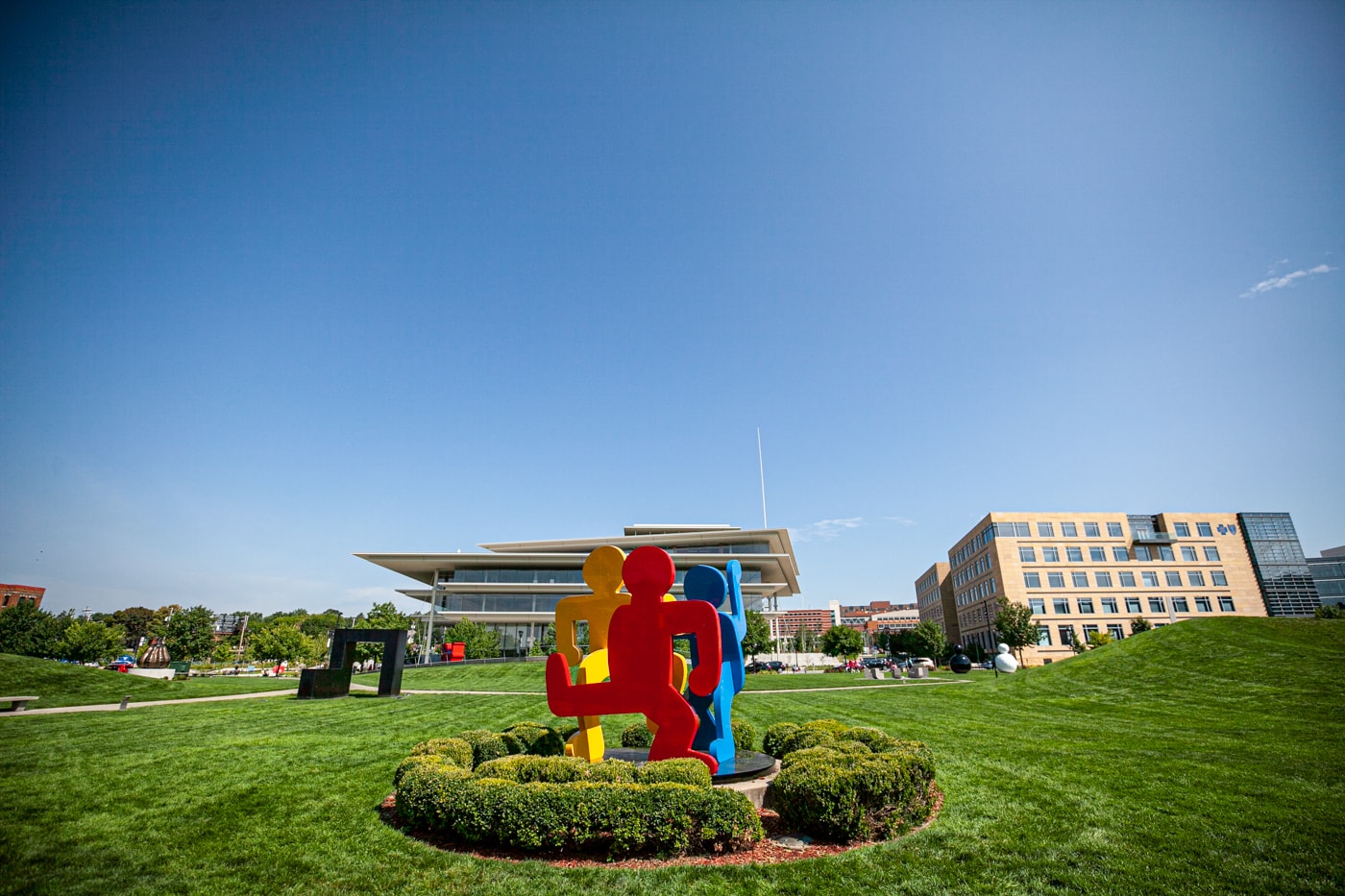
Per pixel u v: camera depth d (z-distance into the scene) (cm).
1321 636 2569
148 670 4750
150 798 950
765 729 1711
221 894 621
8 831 799
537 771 838
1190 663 2462
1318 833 757
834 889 621
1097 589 7825
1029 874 653
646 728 1307
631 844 703
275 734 1551
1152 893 607
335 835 784
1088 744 1358
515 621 7325
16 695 2398
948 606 11331
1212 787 979
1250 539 8106
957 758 1234
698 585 1138
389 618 6531
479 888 629
